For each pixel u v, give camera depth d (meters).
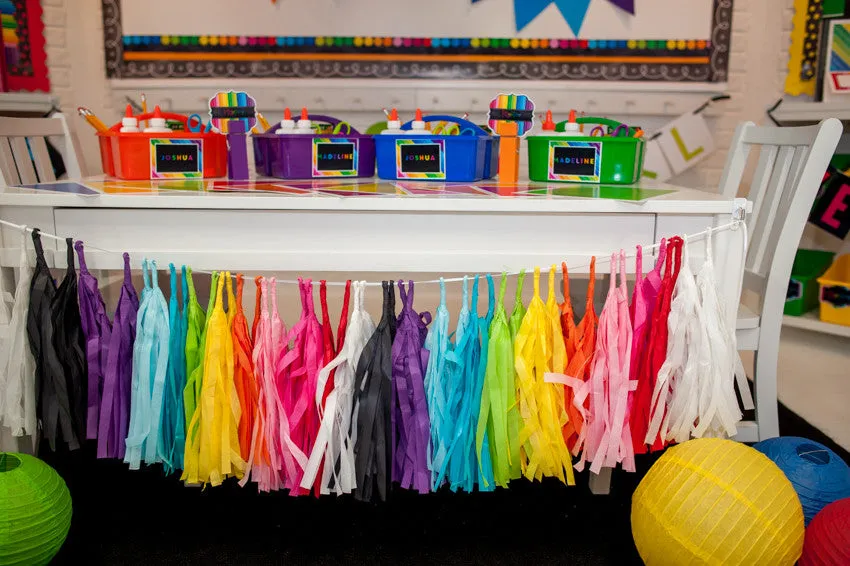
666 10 3.20
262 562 1.49
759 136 2.03
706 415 1.44
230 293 1.45
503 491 1.78
